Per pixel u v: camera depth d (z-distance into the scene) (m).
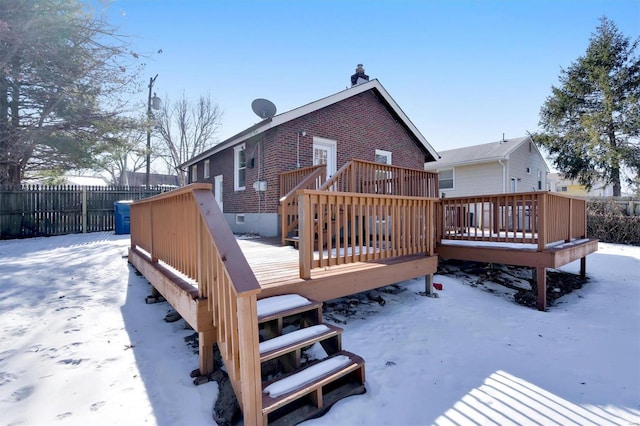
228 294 2.07
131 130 11.78
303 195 3.29
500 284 5.88
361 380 2.45
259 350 2.09
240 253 2.04
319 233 3.40
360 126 10.52
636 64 16.39
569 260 5.40
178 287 2.86
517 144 16.16
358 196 3.78
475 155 16.52
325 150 9.69
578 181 18.72
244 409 1.88
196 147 25.80
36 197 10.63
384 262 4.33
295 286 3.16
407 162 12.21
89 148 11.34
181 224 2.97
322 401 2.19
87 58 9.30
